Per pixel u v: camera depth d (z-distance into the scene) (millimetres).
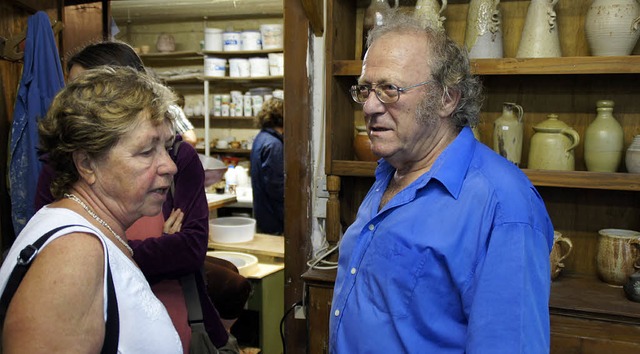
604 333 1442
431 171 1012
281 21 4895
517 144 1711
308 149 1961
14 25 2080
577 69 1559
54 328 678
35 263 711
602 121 1648
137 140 819
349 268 1104
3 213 2080
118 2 4504
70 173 825
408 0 1895
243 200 3861
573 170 1671
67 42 2508
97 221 815
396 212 1033
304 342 1981
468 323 908
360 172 1798
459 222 953
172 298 1320
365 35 1819
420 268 965
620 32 1548
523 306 867
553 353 1481
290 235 1974
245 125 5020
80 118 781
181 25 5160
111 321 751
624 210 1808
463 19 1919
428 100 1004
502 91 1893
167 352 829
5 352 681
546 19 1646
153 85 872
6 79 2074
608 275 1662
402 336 974
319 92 1974
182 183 1370
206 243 1360
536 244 916
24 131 1912
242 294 2010
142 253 1269
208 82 4699
